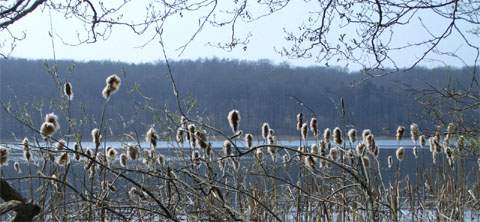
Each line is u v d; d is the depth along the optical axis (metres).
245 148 7.52
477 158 10.67
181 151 7.21
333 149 8.62
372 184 7.79
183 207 6.70
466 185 10.80
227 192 7.34
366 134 8.10
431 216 8.88
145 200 6.83
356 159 7.61
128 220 6.43
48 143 6.74
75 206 7.13
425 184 10.27
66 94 7.00
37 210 4.93
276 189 8.10
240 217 6.49
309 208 8.65
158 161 7.29
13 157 7.44
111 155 7.55
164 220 6.87
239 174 7.44
